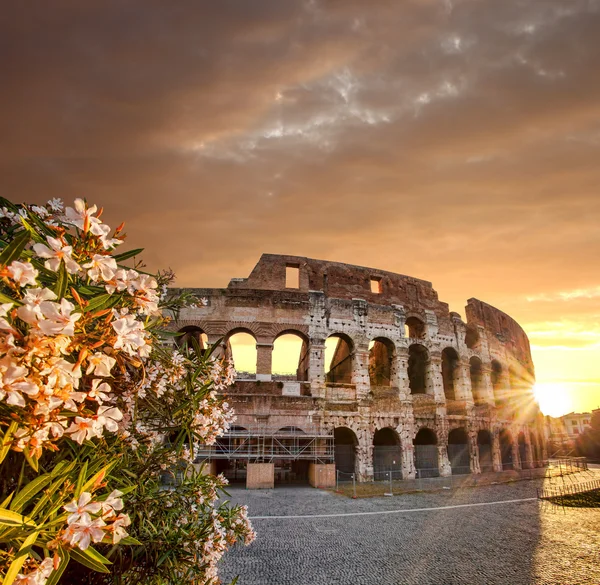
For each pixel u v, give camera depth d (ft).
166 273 23.71
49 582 9.29
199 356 21.38
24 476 12.70
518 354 188.44
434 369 138.82
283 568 45.06
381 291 143.54
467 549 52.47
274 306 123.95
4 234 15.44
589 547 54.65
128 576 18.33
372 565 46.19
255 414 111.24
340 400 119.96
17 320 9.42
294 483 112.37
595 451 236.43
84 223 10.21
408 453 123.34
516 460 159.02
